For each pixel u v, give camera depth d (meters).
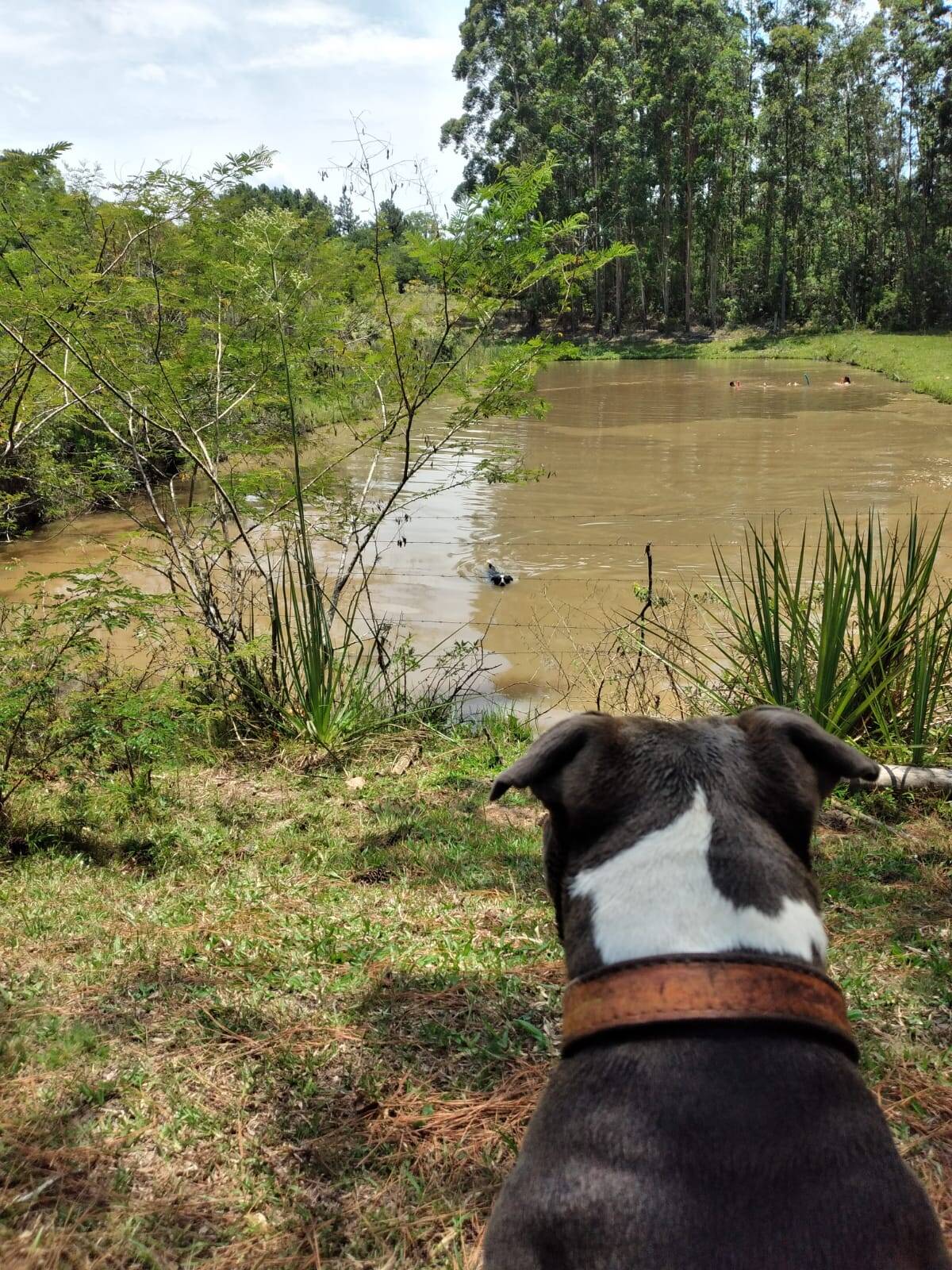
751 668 2.90
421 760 2.99
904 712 2.70
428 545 6.08
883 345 22.52
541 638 4.29
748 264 29.64
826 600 2.61
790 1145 0.58
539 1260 0.60
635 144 27.50
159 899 1.94
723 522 6.57
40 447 3.51
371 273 3.33
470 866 2.13
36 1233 1.03
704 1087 0.60
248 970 1.61
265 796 2.66
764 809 0.70
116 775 2.59
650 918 0.65
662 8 26.56
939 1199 1.14
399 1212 1.12
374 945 1.71
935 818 2.39
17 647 2.28
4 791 2.37
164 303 3.25
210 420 3.38
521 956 1.68
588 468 8.70
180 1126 1.23
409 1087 1.33
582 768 0.72
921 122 28.38
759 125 28.50
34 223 3.04
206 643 3.06
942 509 6.65
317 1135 1.24
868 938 1.75
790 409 12.69
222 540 3.35
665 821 0.69
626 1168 0.59
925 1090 1.32
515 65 28.67
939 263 27.03
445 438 3.50
